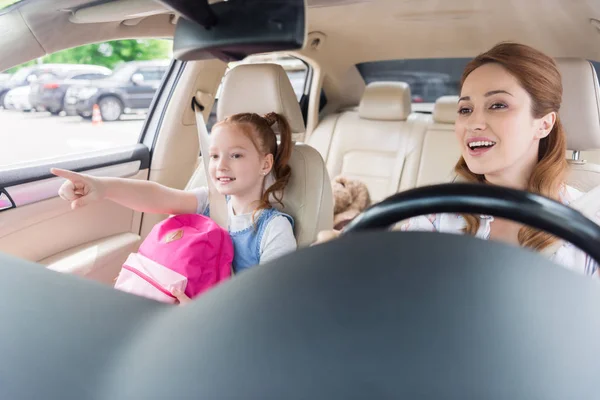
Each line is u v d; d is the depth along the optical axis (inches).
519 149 37.3
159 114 82.3
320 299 9.1
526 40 91.5
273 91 68.2
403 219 16.7
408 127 118.0
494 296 9.0
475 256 10.0
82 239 68.9
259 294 9.5
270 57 113.0
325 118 128.5
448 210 16.2
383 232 11.0
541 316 8.7
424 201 16.3
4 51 49.0
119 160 74.5
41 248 62.5
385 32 96.0
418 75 139.6
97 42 61.1
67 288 14.4
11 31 49.1
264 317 9.0
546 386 7.7
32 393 10.6
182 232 54.1
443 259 9.8
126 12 49.5
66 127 80.3
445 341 8.2
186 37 25.3
